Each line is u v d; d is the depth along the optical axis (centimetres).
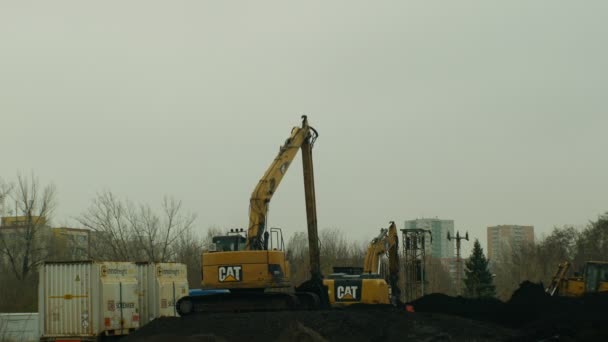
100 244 6912
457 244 8494
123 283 3172
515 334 3025
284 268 3155
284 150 3300
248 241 3128
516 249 12781
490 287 9119
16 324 3825
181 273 3703
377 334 2761
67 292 3036
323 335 2638
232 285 3050
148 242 6931
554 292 5081
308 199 3394
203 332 2623
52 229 6938
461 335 2909
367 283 4047
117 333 3097
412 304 4716
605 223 9675
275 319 2709
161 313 3428
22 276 6206
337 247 9712
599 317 3119
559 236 10900
